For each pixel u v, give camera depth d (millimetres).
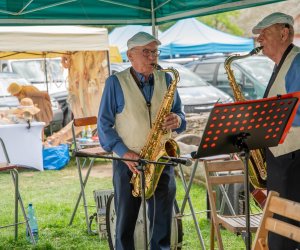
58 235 5562
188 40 12820
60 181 8477
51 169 9414
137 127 3822
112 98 3832
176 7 5504
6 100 10352
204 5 5250
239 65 10930
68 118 11477
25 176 8953
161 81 3920
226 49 12828
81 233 5594
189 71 11008
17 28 7371
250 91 10523
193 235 5340
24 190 7898
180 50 12766
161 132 3818
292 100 2852
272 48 3521
